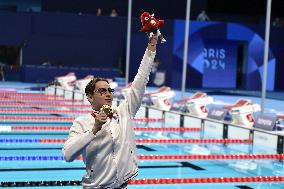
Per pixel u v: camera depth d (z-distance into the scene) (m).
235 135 29.83
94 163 9.28
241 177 20.56
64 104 47.41
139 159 24.41
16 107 44.56
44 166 22.16
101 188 9.32
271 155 25.69
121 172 9.31
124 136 9.43
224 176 21.23
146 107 40.12
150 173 21.39
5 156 23.53
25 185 18.53
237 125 29.78
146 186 19.06
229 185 19.73
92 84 9.34
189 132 33.97
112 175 9.24
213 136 31.78
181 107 36.81
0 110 41.75
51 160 23.55
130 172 9.48
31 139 28.61
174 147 28.14
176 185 19.42
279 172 22.42
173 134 32.75
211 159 25.19
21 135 30.89
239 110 30.38
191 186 19.34
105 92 9.28
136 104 9.91
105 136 9.17
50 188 18.28
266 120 28.62
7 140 28.23
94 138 9.06
